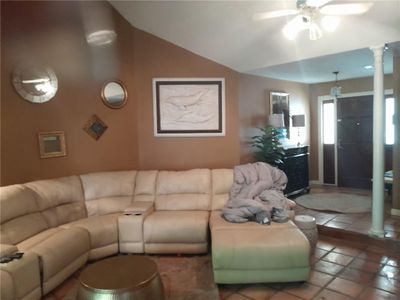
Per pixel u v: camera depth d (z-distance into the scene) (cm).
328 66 439
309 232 307
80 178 351
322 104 630
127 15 397
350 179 610
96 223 312
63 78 346
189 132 431
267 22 340
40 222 284
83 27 362
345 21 308
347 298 231
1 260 212
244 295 242
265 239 251
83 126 367
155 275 203
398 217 395
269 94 529
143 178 374
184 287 253
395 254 306
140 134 428
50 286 240
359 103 584
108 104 389
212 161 439
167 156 433
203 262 302
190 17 364
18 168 305
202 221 313
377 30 305
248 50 400
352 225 365
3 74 290
